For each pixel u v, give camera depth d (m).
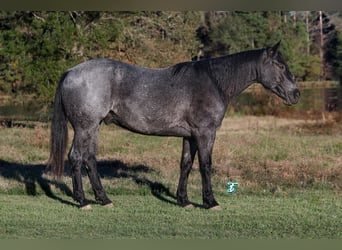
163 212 9.87
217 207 10.11
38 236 8.20
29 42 23.09
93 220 9.22
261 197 11.18
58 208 10.04
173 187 11.70
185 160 10.46
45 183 11.84
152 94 9.95
